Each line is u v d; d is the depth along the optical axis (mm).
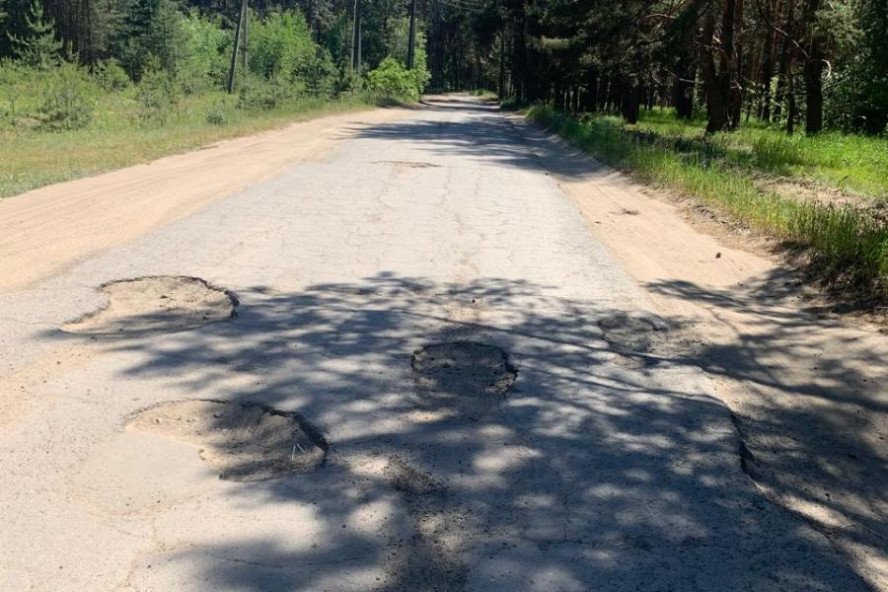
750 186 11992
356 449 3619
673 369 4914
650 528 3102
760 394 4613
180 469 3375
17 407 3883
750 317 6156
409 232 8547
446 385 4453
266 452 3582
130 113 24984
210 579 2646
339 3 107062
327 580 2666
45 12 62625
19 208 9383
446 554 2854
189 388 4211
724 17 24875
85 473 3303
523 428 3949
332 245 7742
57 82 23297
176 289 6039
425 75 68188
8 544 2793
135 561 2727
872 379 4895
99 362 4508
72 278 6160
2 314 5238
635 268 7676
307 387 4293
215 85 44938
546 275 7090
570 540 2984
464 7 95250
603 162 16859
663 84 41438
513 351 5078
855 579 2867
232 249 7363
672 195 12297
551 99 53031
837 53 26047
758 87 35688
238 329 5188
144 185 11250
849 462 3828
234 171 12938
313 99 36594
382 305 5895
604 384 4605
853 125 26234
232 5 99188
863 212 9039
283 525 2979
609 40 30047
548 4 39500
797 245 8234
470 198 11070
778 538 3096
